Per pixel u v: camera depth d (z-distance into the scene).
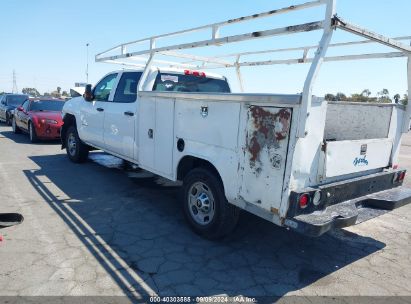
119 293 2.92
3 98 18.06
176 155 4.32
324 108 3.08
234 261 3.62
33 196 5.36
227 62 6.37
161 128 4.57
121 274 3.22
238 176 3.43
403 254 4.02
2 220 4.29
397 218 5.30
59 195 5.47
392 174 4.02
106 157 8.72
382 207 3.58
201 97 3.80
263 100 3.11
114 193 5.71
